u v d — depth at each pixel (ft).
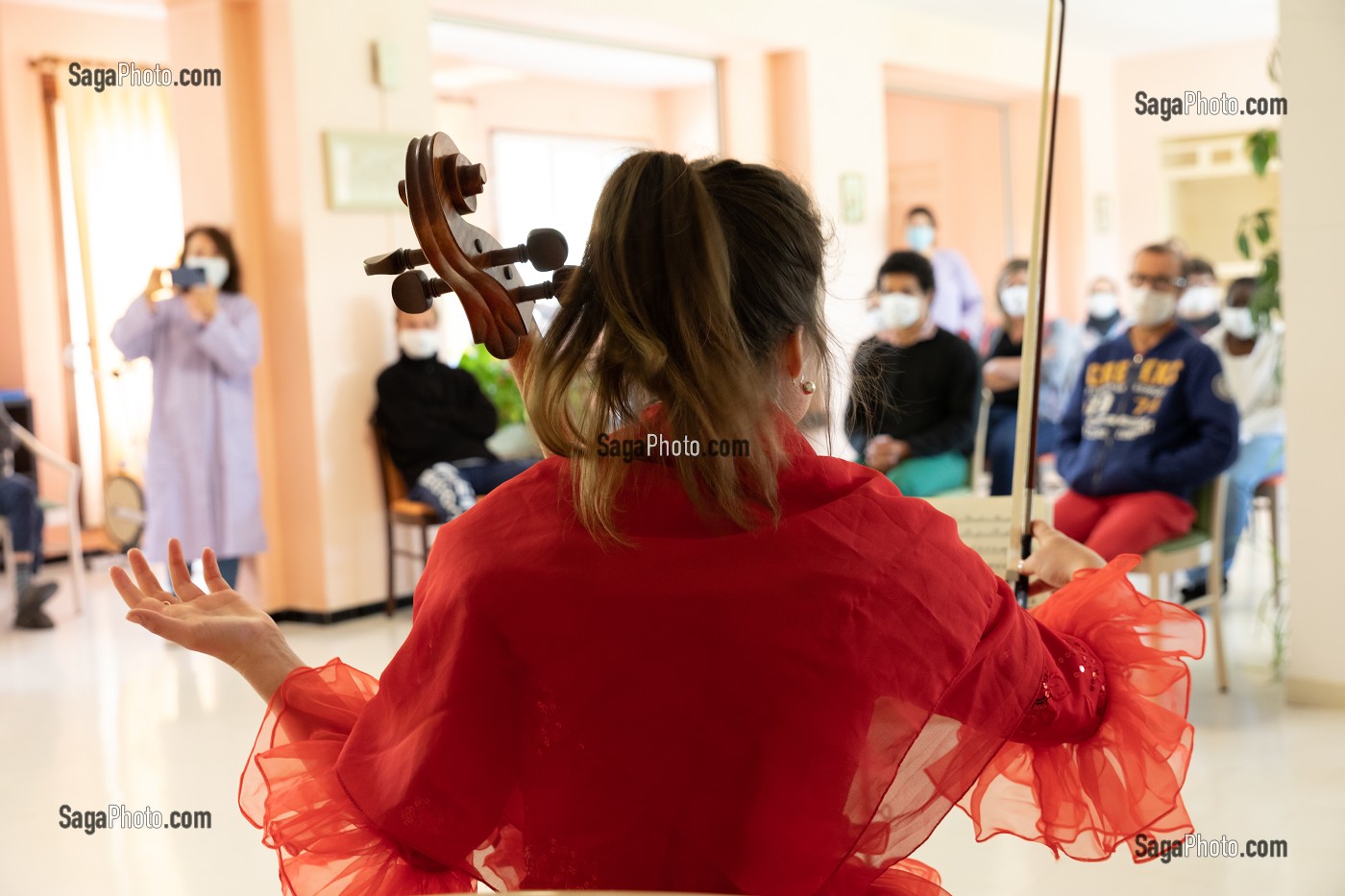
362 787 2.81
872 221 26.81
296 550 18.10
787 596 2.68
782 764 2.65
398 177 18.30
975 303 28.99
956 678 2.82
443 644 2.79
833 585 2.71
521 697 2.73
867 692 2.69
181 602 3.26
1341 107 11.92
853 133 26.32
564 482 2.84
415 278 2.81
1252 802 9.79
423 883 2.90
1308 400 12.13
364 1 17.99
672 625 2.67
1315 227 12.09
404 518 17.74
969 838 9.46
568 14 21.33
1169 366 13.03
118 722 13.15
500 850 2.75
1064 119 33.45
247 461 17.42
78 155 24.13
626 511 2.76
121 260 24.63
